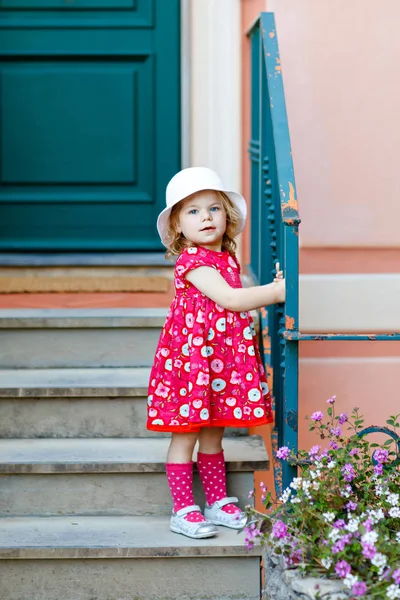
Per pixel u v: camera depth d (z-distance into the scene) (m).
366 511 2.54
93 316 3.31
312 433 3.68
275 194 2.96
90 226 4.40
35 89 4.33
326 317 3.66
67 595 2.66
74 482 2.86
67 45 4.29
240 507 2.87
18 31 4.29
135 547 2.60
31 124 4.34
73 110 4.34
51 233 4.40
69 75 4.33
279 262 2.93
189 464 2.72
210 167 4.12
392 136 3.63
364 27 3.59
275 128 2.85
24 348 3.31
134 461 2.83
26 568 2.65
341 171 3.63
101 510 2.87
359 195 3.65
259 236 3.42
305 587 2.30
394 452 2.79
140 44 4.30
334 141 3.62
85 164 4.38
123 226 4.40
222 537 2.66
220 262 2.70
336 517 2.56
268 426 3.44
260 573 2.67
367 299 3.66
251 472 2.86
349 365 3.68
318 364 3.68
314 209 3.65
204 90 4.11
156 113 4.34
